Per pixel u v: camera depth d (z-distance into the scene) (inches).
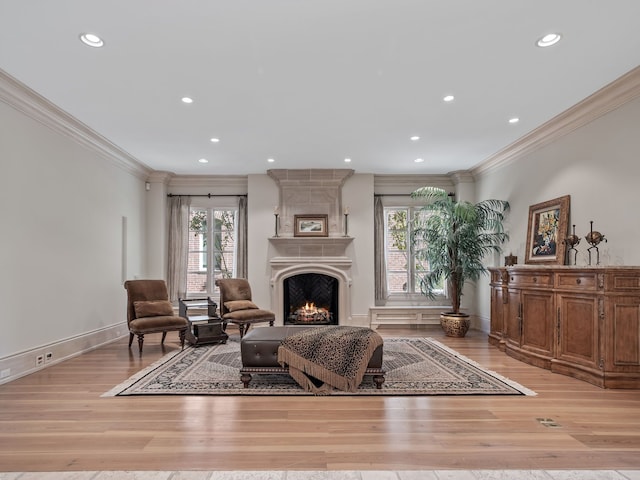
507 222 237.8
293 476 83.9
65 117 174.9
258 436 102.7
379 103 163.6
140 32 111.7
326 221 283.0
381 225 291.7
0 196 144.8
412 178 297.4
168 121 183.0
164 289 221.9
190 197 293.4
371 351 141.6
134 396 133.0
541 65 132.6
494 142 216.8
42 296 167.2
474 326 281.4
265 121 183.9
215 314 233.3
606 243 158.7
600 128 162.2
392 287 296.0
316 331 153.5
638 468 87.4
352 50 122.4
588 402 127.0
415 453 93.8
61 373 160.7
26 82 142.9
